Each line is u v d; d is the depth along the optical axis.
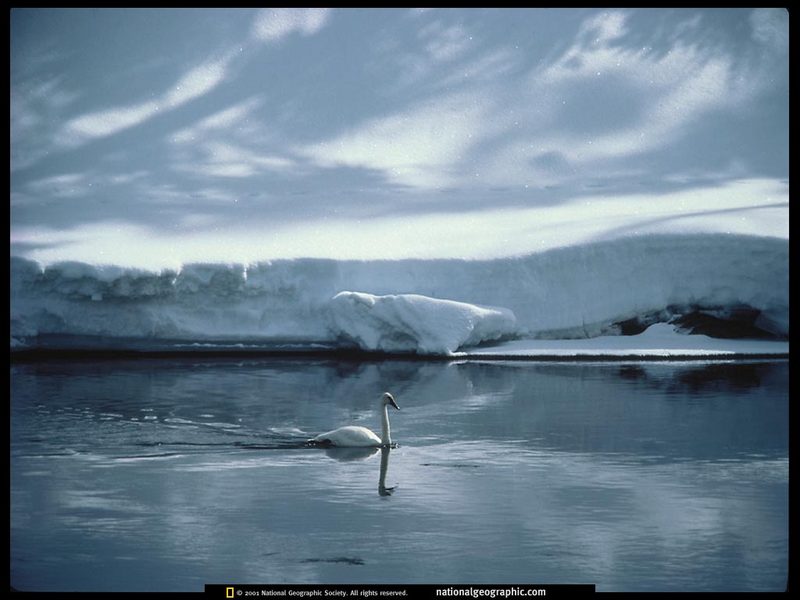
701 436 21.00
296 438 20.95
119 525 16.00
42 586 13.98
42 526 15.92
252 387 25.98
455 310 29.97
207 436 21.02
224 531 15.74
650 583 14.08
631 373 27.50
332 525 15.99
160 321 30.27
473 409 23.48
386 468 18.86
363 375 27.69
